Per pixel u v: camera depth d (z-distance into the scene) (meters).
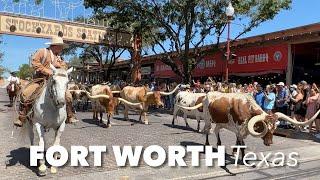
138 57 28.64
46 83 9.16
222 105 10.58
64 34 26.44
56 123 9.20
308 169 10.27
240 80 27.09
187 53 26.34
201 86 22.73
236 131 10.33
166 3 25.83
